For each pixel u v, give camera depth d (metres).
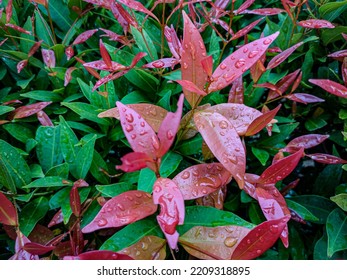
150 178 0.27
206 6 0.40
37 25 0.37
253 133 0.25
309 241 0.34
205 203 0.27
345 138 0.31
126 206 0.23
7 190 0.30
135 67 0.32
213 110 0.26
